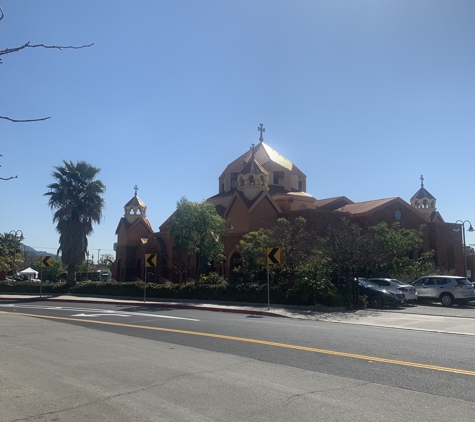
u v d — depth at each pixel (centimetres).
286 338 1283
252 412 630
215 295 2733
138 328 1532
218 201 4325
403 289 2456
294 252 2569
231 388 754
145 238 4912
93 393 734
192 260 3928
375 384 776
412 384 776
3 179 545
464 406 654
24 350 1130
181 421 597
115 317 1914
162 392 734
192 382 795
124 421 601
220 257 3228
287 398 693
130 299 3128
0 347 1174
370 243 2545
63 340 1284
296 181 4503
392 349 1105
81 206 3684
